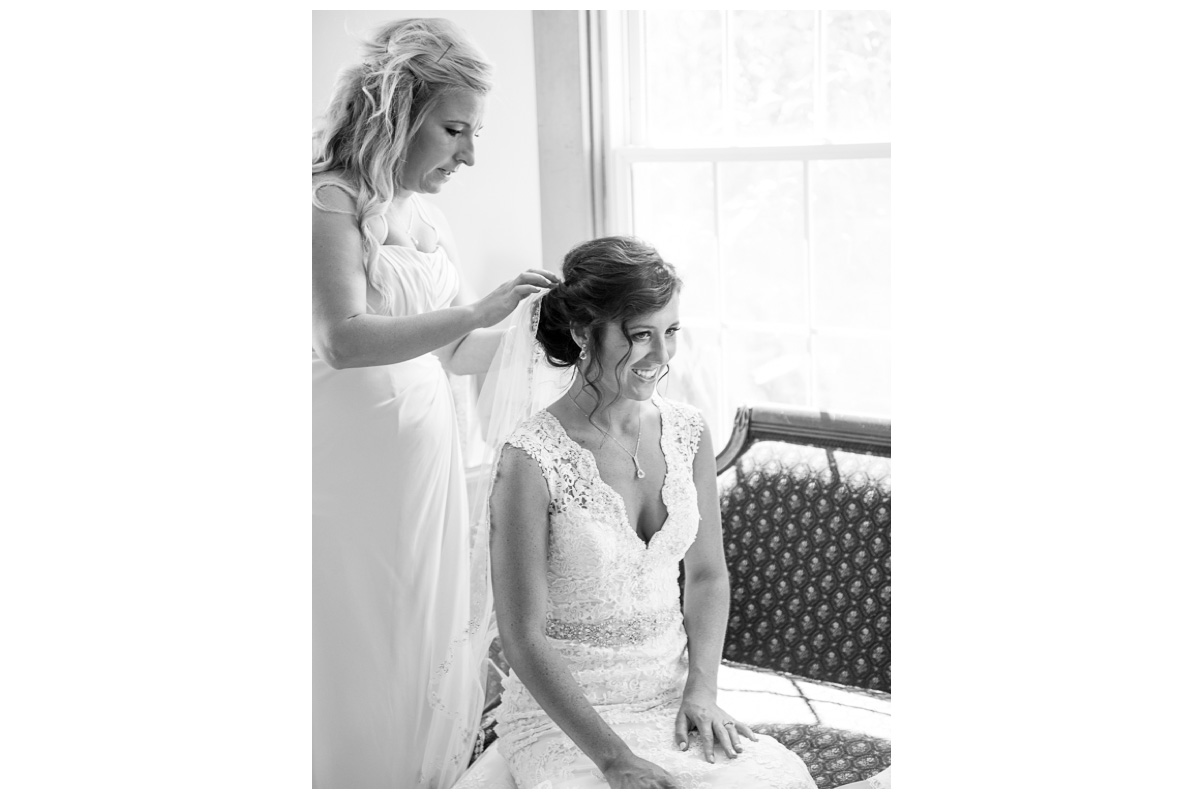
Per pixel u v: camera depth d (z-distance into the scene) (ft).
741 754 6.24
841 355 10.85
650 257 6.30
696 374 11.54
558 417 6.46
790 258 10.98
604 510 6.31
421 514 7.86
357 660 7.83
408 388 7.79
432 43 7.52
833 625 8.32
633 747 6.17
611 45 11.42
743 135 11.13
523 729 6.51
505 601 6.22
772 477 8.79
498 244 11.44
